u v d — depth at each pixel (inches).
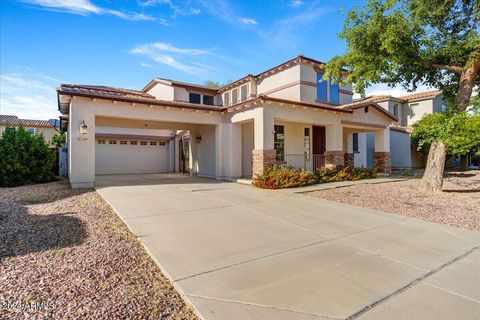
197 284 119.4
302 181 422.6
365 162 743.7
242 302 105.9
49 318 94.1
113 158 698.2
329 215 252.2
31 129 1112.2
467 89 365.1
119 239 176.9
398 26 328.8
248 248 165.2
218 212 255.0
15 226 197.6
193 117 485.1
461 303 107.7
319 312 100.1
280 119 466.0
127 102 409.4
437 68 388.2
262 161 425.7
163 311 101.0
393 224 225.3
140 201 295.9
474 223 231.3
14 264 135.3
